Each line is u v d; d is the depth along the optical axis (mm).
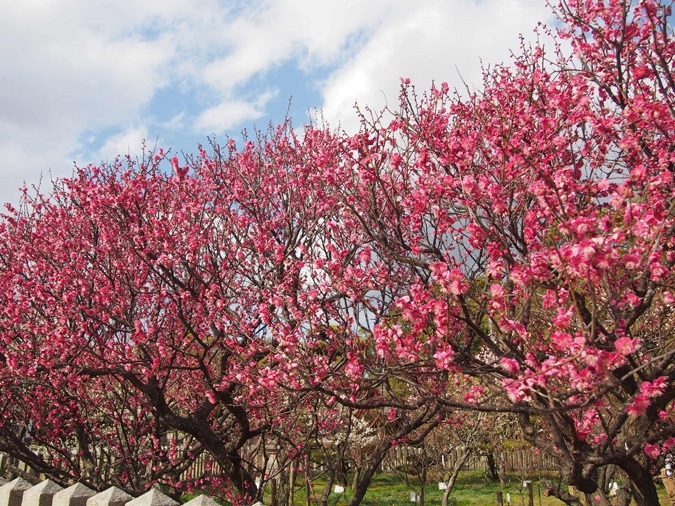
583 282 3941
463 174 5301
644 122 4812
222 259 8156
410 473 17250
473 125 6379
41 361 6762
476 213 4828
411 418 7934
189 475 10992
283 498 9242
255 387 6094
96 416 9570
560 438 4199
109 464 8633
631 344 3277
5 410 8867
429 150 5848
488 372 4117
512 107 5773
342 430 9453
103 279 8023
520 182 5199
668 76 4758
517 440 15258
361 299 5324
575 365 3568
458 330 5414
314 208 8367
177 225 7809
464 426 11430
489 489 18328
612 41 5465
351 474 15602
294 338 5258
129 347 7488
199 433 7469
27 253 8953
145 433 9094
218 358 9523
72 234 9359
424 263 5297
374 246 6629
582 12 5844
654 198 3820
